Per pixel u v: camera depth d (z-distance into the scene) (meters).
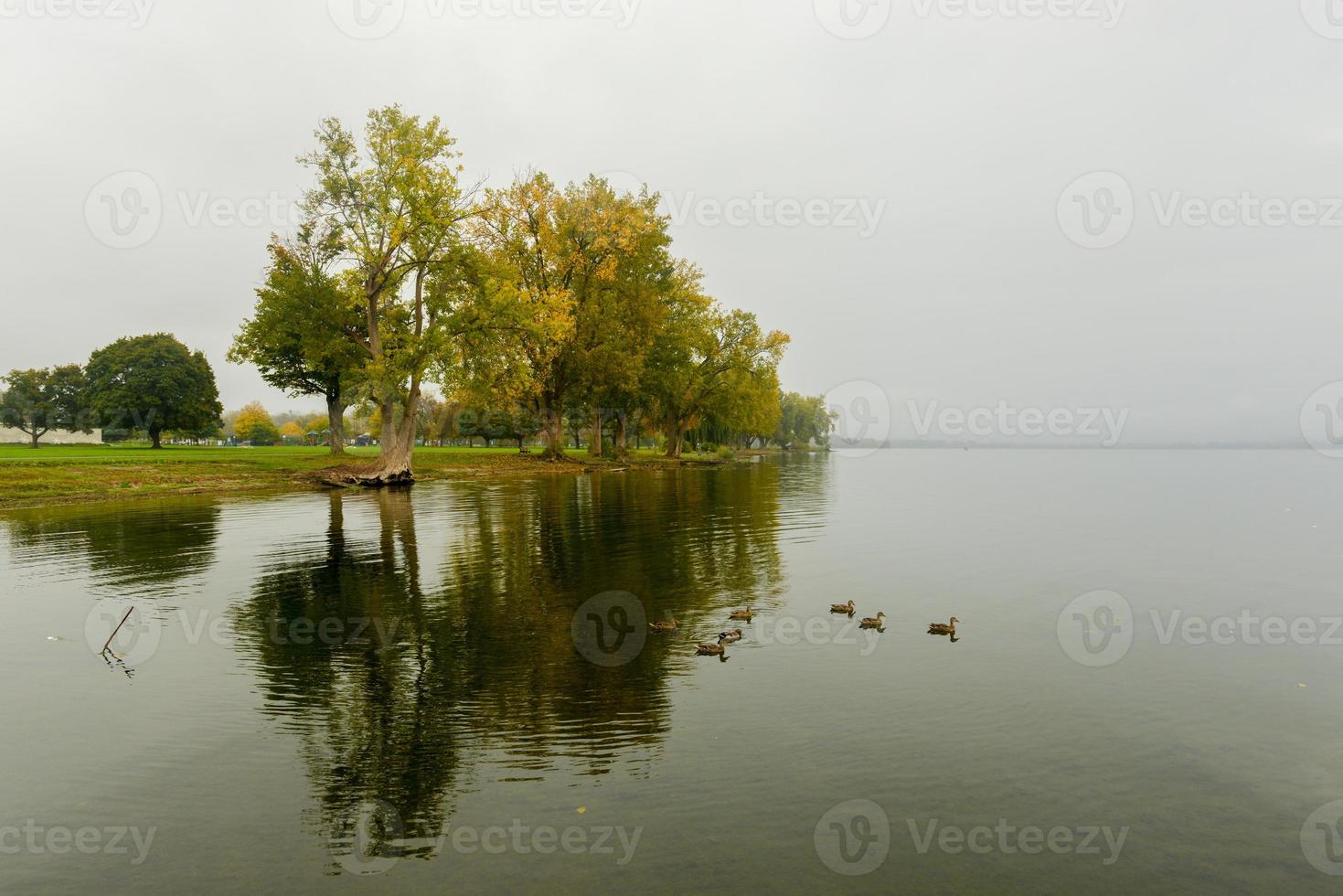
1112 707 9.78
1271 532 27.59
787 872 6.09
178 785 7.65
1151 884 6.00
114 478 40.06
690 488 47.38
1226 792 7.55
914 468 95.69
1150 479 70.00
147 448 75.31
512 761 8.13
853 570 19.06
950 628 13.23
